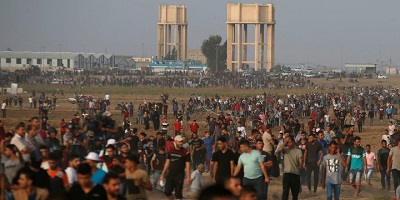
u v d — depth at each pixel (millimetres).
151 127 162625
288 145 54938
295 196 55375
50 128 58469
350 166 68438
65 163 46875
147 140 73188
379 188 74000
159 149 63188
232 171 51312
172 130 156000
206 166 80250
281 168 85750
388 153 72500
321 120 147250
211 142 78938
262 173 50938
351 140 72000
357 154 68062
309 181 68875
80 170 33125
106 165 45031
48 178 37781
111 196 32344
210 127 105250
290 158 54875
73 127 56000
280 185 72812
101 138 53438
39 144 50656
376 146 131875
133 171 40562
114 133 53969
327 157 59125
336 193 59000
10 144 45188
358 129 163375
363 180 79625
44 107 161625
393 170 66188
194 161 76500
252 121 155875
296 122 121438
